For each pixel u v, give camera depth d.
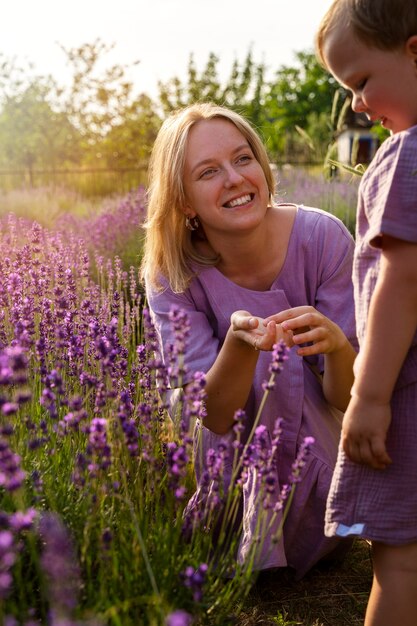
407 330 1.83
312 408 2.62
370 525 1.93
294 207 2.78
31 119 16.67
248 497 2.52
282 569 2.67
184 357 2.62
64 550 1.59
